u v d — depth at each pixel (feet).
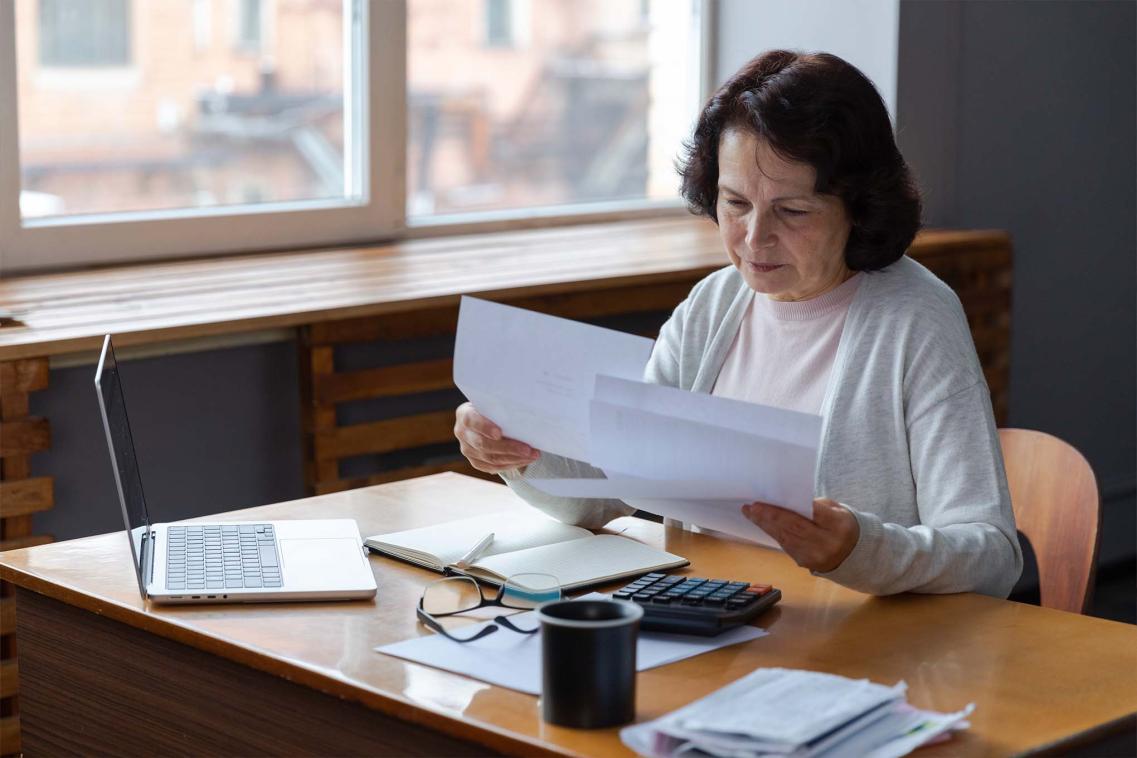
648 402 4.37
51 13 9.02
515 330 4.90
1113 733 3.70
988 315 11.16
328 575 4.75
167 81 9.59
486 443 5.19
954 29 11.32
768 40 11.92
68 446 7.44
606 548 5.08
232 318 7.38
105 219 9.16
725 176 5.17
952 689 3.91
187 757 4.52
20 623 5.08
